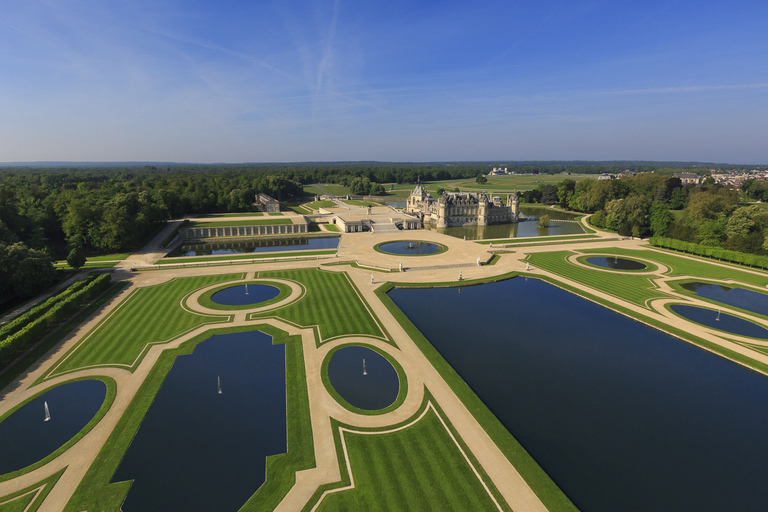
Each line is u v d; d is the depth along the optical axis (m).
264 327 74.19
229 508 35.97
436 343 70.44
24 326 70.94
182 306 84.38
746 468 43.06
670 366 64.19
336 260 124.31
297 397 52.78
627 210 176.62
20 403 51.38
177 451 43.25
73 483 38.78
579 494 39.09
